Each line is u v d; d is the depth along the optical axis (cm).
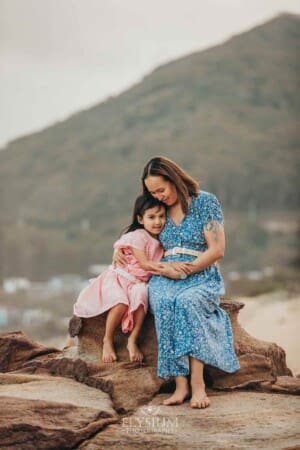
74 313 512
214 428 441
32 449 430
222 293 507
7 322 2744
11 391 473
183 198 509
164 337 482
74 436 434
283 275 2761
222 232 509
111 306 498
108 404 466
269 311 1416
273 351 527
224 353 495
